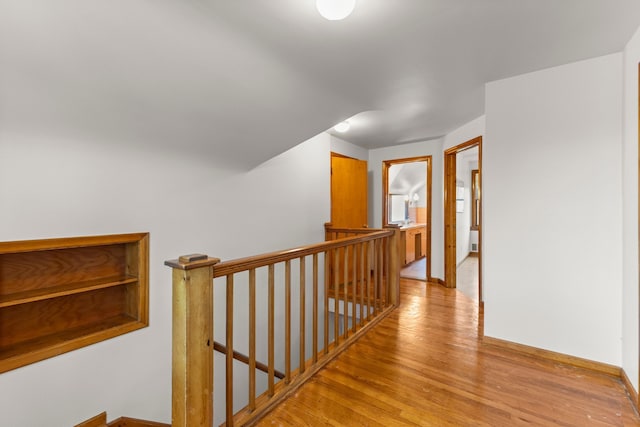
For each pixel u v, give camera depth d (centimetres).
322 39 177
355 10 150
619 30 169
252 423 152
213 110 211
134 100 176
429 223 464
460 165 604
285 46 183
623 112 191
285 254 175
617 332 196
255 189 312
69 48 137
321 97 255
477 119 338
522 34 173
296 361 370
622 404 168
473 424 152
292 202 359
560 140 213
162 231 232
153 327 226
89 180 191
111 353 204
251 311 155
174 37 157
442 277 443
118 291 228
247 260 150
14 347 176
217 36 168
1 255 174
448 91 258
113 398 204
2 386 161
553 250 217
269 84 216
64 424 182
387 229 340
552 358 217
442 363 212
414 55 197
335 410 162
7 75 135
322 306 402
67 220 183
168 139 219
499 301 238
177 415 128
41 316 192
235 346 295
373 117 333
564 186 212
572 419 156
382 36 174
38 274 188
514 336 232
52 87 149
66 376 183
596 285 202
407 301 360
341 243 232
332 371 201
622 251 193
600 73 199
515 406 166
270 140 276
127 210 211
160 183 230
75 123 173
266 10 150
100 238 197
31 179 168
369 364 210
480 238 333
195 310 127
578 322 209
